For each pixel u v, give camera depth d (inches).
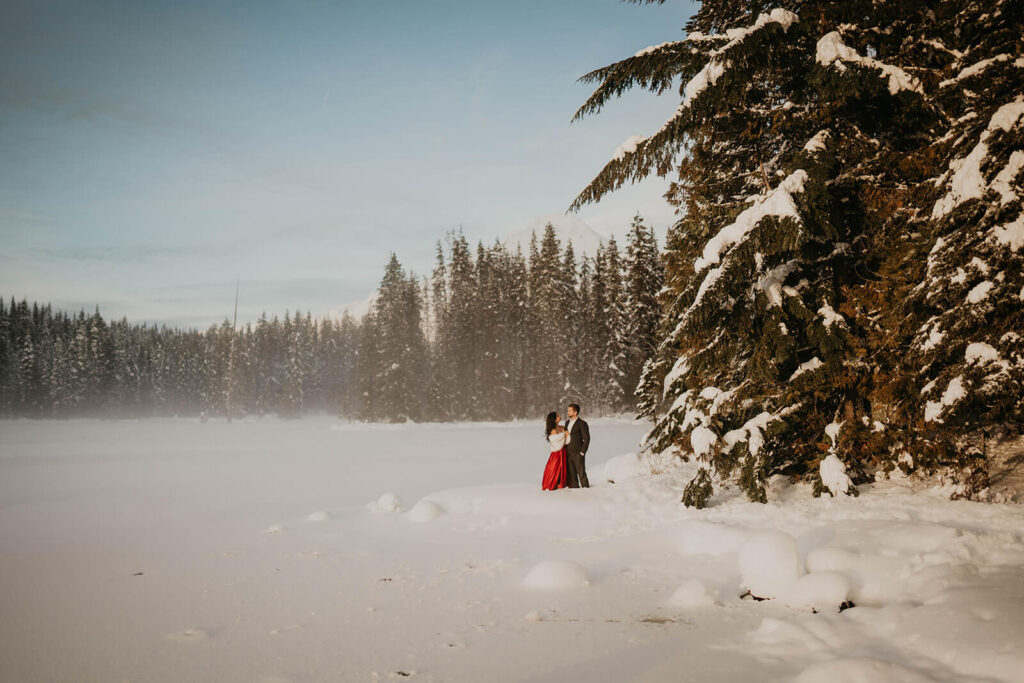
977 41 321.7
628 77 387.2
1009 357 261.4
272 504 469.1
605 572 229.0
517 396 2385.6
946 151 315.6
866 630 152.9
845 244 350.3
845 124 358.9
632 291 1988.2
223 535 339.3
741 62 340.8
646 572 226.1
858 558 193.2
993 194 269.4
